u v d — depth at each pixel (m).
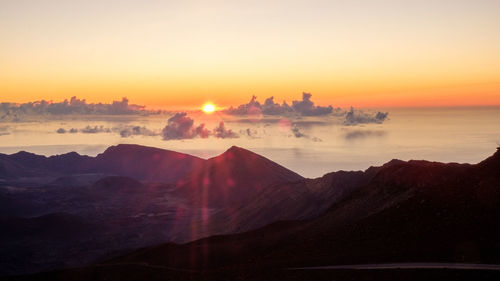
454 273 46.59
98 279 59.00
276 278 51.41
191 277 56.25
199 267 77.56
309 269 53.62
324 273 51.03
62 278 61.56
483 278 44.94
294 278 50.66
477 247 53.34
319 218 97.50
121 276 59.09
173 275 58.00
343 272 50.72
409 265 51.34
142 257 91.44
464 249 53.31
